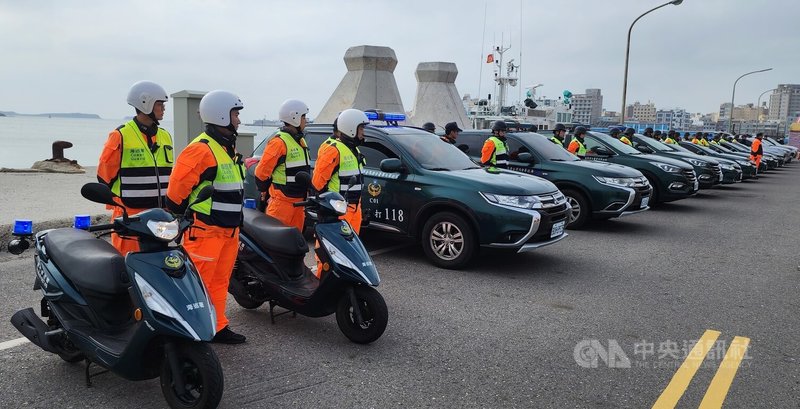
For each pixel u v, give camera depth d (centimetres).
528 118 2844
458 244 689
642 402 371
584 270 709
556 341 471
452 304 561
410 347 452
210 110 402
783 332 505
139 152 466
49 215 829
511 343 464
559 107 3359
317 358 427
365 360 425
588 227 1041
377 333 439
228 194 414
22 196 1012
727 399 377
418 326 498
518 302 572
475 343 462
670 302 585
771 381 405
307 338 468
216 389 319
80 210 880
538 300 580
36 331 377
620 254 809
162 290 322
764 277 696
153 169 475
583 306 565
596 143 1316
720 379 407
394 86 1795
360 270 434
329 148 541
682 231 1021
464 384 389
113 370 339
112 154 454
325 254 440
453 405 360
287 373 401
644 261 768
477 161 1010
